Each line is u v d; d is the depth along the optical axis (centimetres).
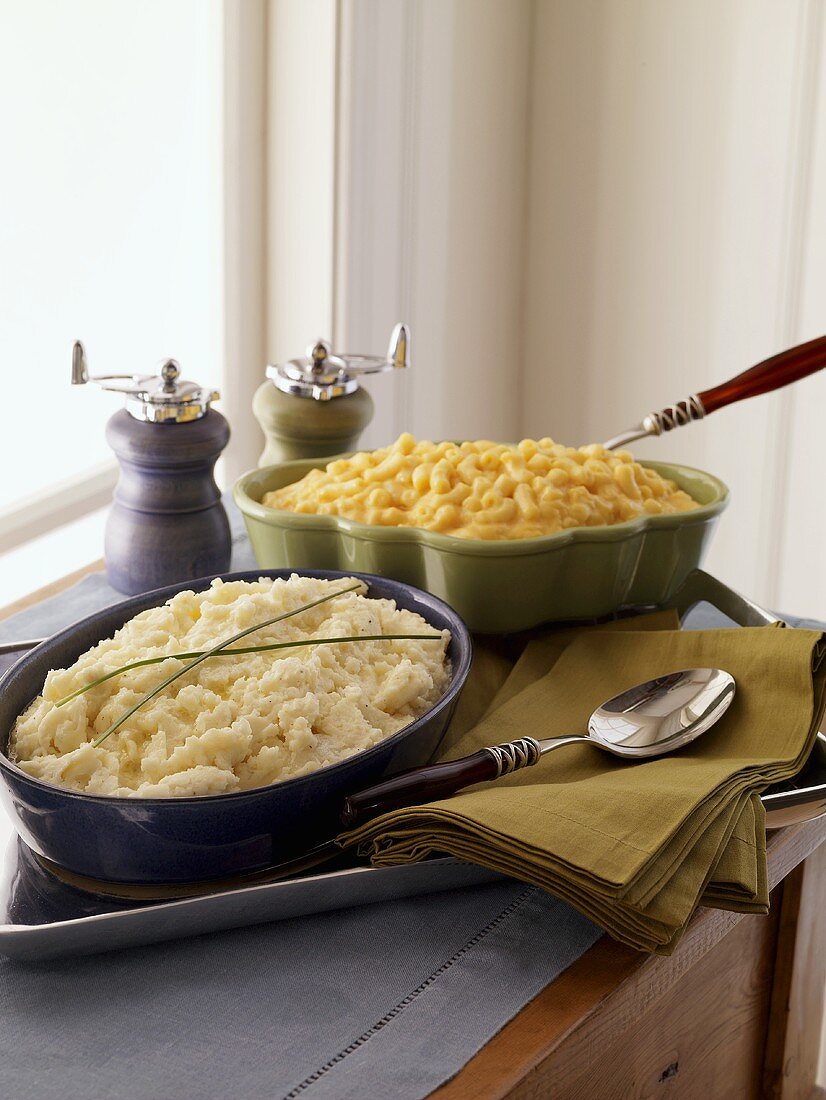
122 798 53
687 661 73
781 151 162
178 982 53
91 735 59
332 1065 48
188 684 60
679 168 171
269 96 148
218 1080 48
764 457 175
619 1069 64
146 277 153
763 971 84
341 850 59
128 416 90
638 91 172
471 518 80
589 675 75
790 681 69
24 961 54
